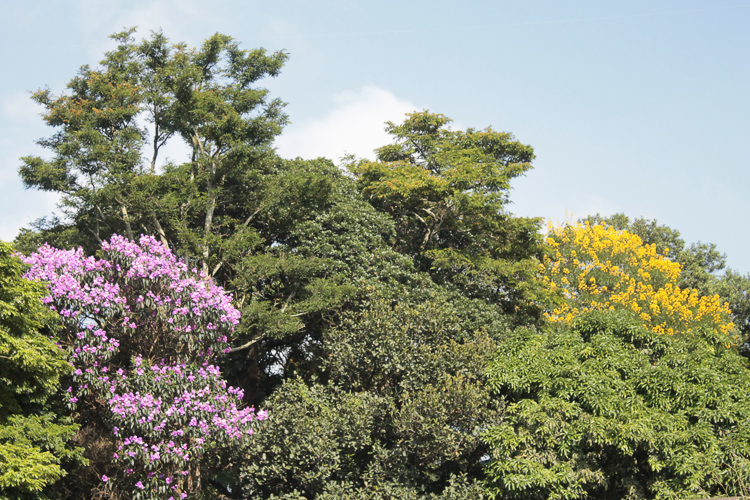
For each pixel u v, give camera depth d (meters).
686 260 40.59
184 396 15.88
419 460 18.03
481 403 17.70
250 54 23.94
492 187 24.92
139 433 15.80
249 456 17.12
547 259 30.12
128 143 22.30
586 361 17.97
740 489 15.19
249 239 21.62
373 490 17.50
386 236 24.06
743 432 15.92
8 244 12.85
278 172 24.22
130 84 23.41
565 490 16.38
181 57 23.64
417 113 29.62
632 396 17.31
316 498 17.02
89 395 16.34
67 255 16.08
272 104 23.69
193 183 22.25
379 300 20.22
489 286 24.09
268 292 21.94
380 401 18.09
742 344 34.91
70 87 23.64
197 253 21.17
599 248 30.44
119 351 17.06
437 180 23.80
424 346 18.89
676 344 18.81
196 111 22.25
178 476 16.64
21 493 13.74
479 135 30.30
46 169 21.06
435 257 23.67
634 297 29.03
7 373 13.28
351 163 27.78
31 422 14.41
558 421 16.88
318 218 22.64
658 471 16.45
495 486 17.03
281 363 23.45
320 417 17.48
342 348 19.19
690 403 16.89
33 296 13.05
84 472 16.06
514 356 18.91
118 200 21.61
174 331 16.78
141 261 16.53
